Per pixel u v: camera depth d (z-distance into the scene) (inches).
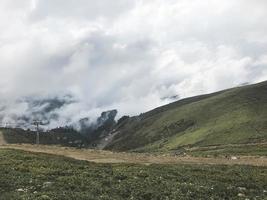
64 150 3403.1
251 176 2023.9
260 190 1738.4
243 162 2957.7
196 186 1616.6
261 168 2456.9
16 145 3646.7
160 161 2847.0
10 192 1338.6
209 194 1531.7
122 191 1443.2
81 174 1756.9
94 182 1569.9
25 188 1406.3
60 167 1984.5
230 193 1589.6
